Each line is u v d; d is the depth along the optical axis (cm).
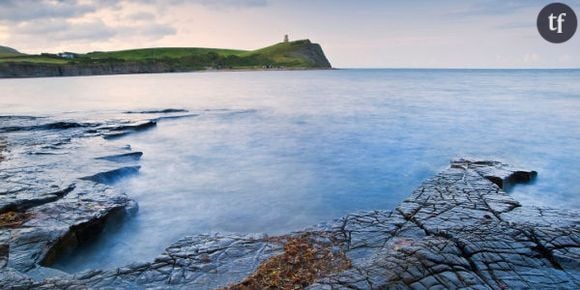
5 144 1980
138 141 2481
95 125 2794
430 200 1148
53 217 1038
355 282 655
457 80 11212
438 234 859
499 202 1118
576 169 1752
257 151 2222
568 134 2577
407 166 1873
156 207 1330
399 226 990
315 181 1647
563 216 1006
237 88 7712
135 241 1084
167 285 751
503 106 4141
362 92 6550
